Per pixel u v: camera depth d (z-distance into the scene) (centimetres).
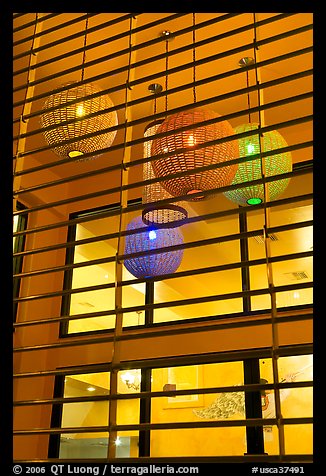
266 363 415
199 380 435
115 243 516
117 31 330
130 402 453
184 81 382
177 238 359
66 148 257
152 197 285
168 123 221
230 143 218
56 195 530
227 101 409
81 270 522
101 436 461
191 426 112
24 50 350
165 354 441
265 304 432
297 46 349
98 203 529
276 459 100
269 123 443
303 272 438
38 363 479
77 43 341
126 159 161
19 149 184
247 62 361
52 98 258
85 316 139
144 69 367
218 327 120
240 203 285
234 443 416
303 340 394
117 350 130
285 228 121
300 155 445
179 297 464
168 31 332
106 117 258
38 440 465
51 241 522
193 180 210
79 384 479
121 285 139
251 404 412
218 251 467
